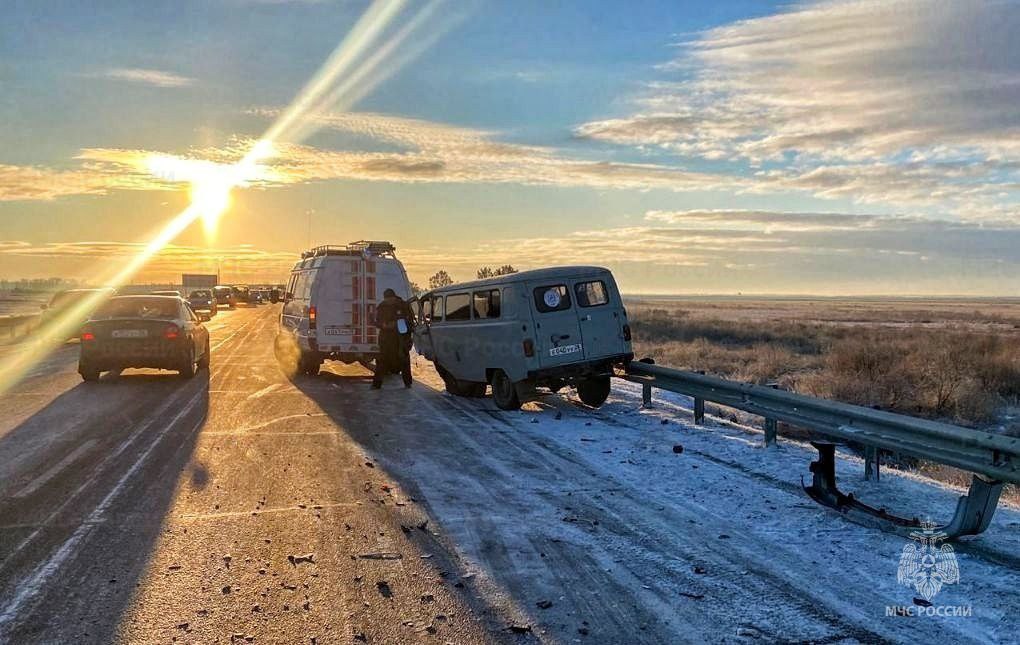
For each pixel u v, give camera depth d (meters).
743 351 27.72
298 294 19.33
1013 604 4.91
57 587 5.07
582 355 13.05
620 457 9.38
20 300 94.62
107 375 17.92
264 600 4.90
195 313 18.77
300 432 10.93
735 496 7.52
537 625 4.57
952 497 7.57
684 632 4.49
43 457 9.04
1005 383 18.23
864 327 47.56
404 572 5.43
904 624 4.62
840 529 6.48
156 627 4.49
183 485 7.78
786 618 4.69
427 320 15.84
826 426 8.39
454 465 8.91
